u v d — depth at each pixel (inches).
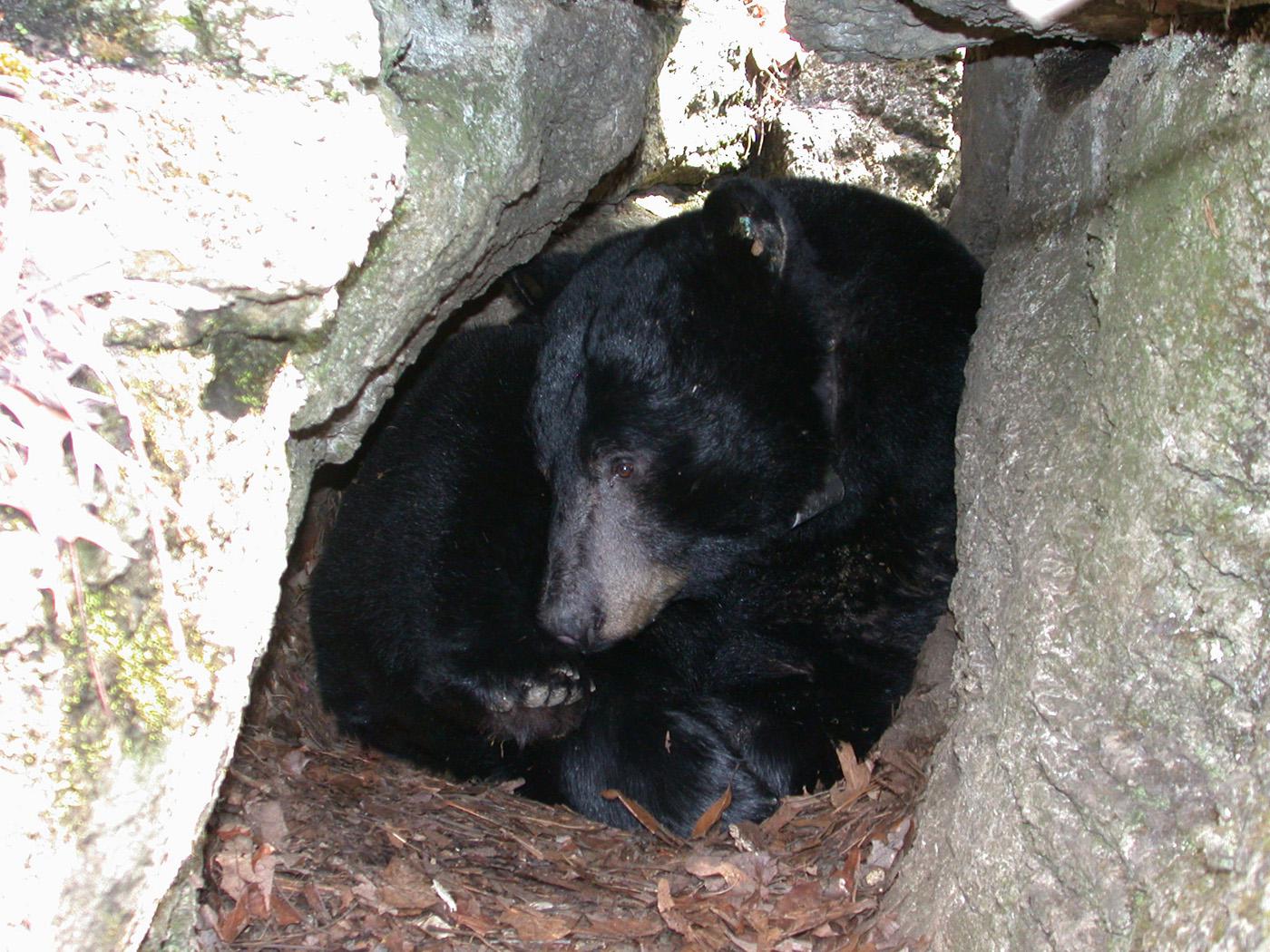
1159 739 48.5
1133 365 51.2
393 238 58.6
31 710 44.9
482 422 74.4
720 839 69.0
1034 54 67.6
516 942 58.7
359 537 75.3
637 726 73.2
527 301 76.9
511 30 63.7
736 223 68.5
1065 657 51.7
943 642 70.2
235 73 50.2
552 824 69.6
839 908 58.6
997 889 52.3
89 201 46.6
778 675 74.5
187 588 49.0
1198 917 42.1
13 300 42.6
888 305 69.7
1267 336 46.1
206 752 49.2
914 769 65.7
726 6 100.9
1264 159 47.3
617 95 70.3
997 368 61.6
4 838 44.4
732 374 68.9
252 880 58.9
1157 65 55.2
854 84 101.2
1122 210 53.1
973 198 80.0
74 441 44.6
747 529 70.9
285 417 52.3
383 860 62.2
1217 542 47.3
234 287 49.3
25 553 44.7
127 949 48.4
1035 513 55.2
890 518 71.1
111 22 49.1
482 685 71.9
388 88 57.6
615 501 69.7
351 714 76.0
